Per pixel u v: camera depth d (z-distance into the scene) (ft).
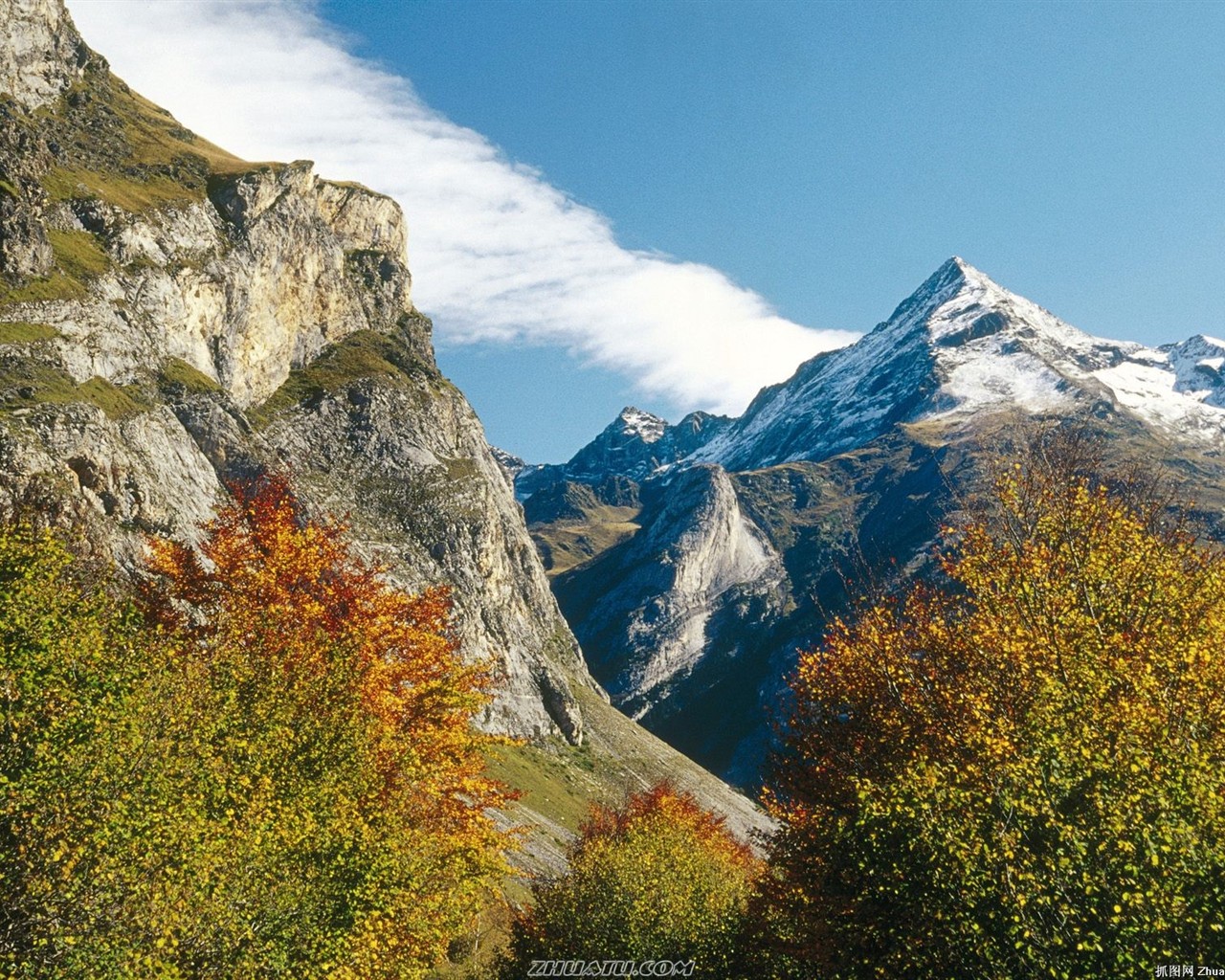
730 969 111.14
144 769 62.64
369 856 83.82
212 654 86.53
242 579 104.06
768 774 92.32
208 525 111.55
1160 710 58.49
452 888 108.78
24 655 64.28
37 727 60.34
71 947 54.44
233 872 65.87
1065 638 69.72
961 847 53.67
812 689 89.35
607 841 186.39
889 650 79.56
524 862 274.98
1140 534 79.82
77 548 217.36
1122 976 45.47
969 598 81.15
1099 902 48.21
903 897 60.39
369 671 102.68
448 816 110.11
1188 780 50.34
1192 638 66.33
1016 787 54.65
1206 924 44.75
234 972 64.59
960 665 76.48
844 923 69.87
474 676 115.03
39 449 266.57
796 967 89.97
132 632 80.94
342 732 90.02
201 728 70.59
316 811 80.38
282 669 90.33
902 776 63.98
